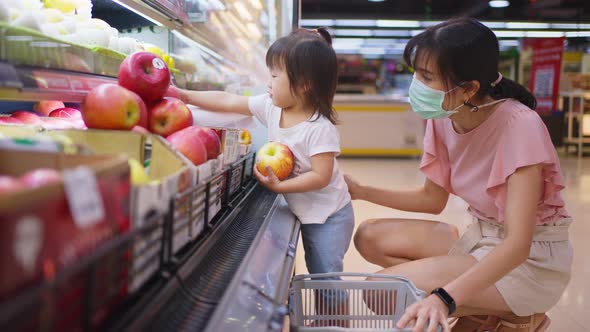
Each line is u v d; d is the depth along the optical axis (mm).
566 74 9938
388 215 3912
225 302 711
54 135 837
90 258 473
